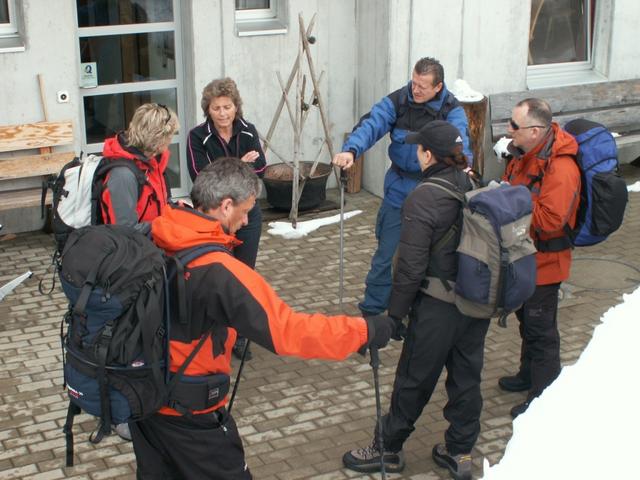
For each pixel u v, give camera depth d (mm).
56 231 4555
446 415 4602
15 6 7500
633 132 9742
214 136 5648
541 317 4973
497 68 8953
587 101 9320
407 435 4613
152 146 4527
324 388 5547
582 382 2262
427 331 4312
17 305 6578
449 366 4551
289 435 5039
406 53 8461
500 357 5945
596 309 6660
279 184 8195
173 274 3273
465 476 4602
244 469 3646
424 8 8406
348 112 9000
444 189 4191
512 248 4109
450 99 5852
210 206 3447
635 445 2000
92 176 4520
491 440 5016
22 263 7301
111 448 4863
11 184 7629
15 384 5520
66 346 3303
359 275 7230
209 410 3455
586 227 4836
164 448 3523
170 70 8359
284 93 7938
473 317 4270
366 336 3359
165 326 3258
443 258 4234
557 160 4730
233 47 8250
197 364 3375
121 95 8195
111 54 8055
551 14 9508
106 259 3184
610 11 9523
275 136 8695
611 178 4711
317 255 7609
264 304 3252
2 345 6000
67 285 3197
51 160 7566
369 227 8227
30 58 7469
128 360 3184
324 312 6578
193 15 8008
